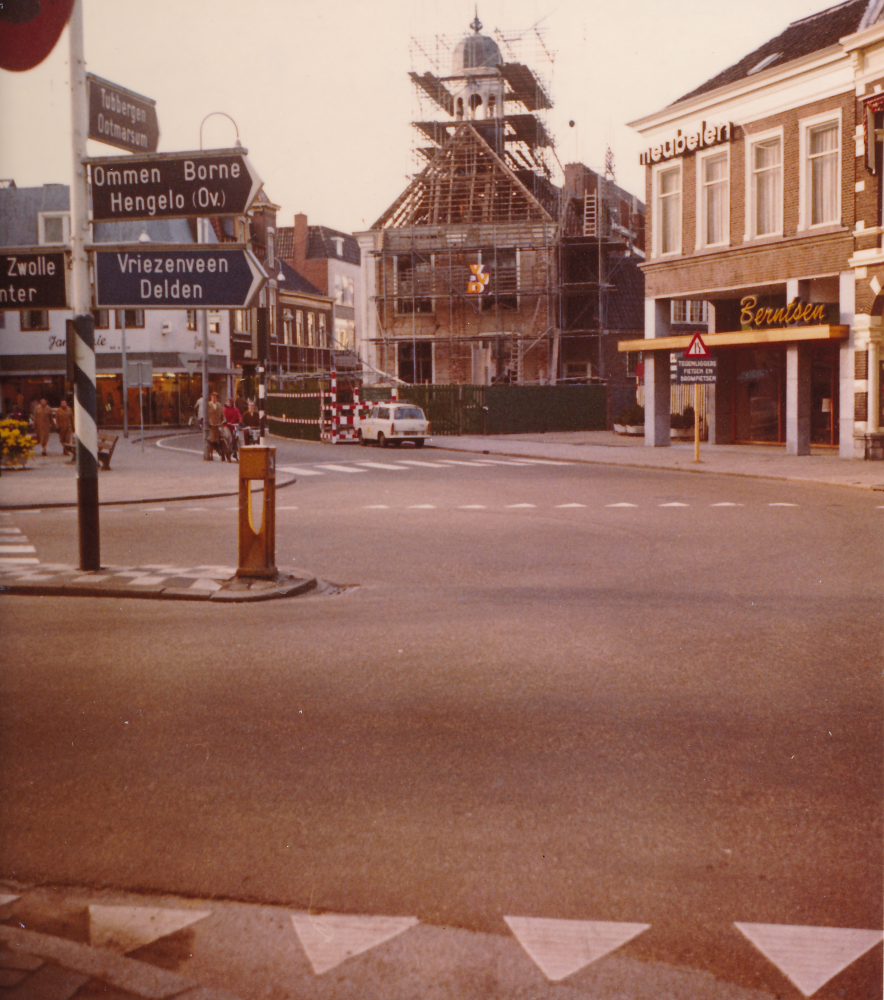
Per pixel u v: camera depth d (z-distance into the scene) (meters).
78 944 3.21
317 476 23.48
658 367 32.53
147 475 23.27
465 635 7.61
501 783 4.64
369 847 3.99
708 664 6.72
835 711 5.68
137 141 10.14
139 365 35.81
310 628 7.89
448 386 44.56
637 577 10.28
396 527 14.38
